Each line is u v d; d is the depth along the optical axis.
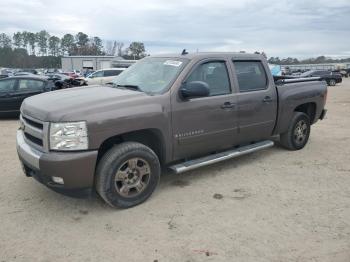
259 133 6.00
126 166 4.36
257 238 3.76
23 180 5.35
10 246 3.61
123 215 4.27
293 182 5.34
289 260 3.38
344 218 4.21
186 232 3.88
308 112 7.27
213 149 5.39
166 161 4.82
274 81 6.36
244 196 4.82
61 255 3.47
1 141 8.02
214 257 3.43
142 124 4.36
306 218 4.21
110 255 3.47
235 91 5.47
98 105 4.14
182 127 4.81
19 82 11.84
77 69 77.00
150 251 3.53
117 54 97.75
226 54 5.54
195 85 4.60
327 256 3.45
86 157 3.96
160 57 5.52
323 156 6.66
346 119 11.34
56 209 4.41
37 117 4.14
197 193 4.91
